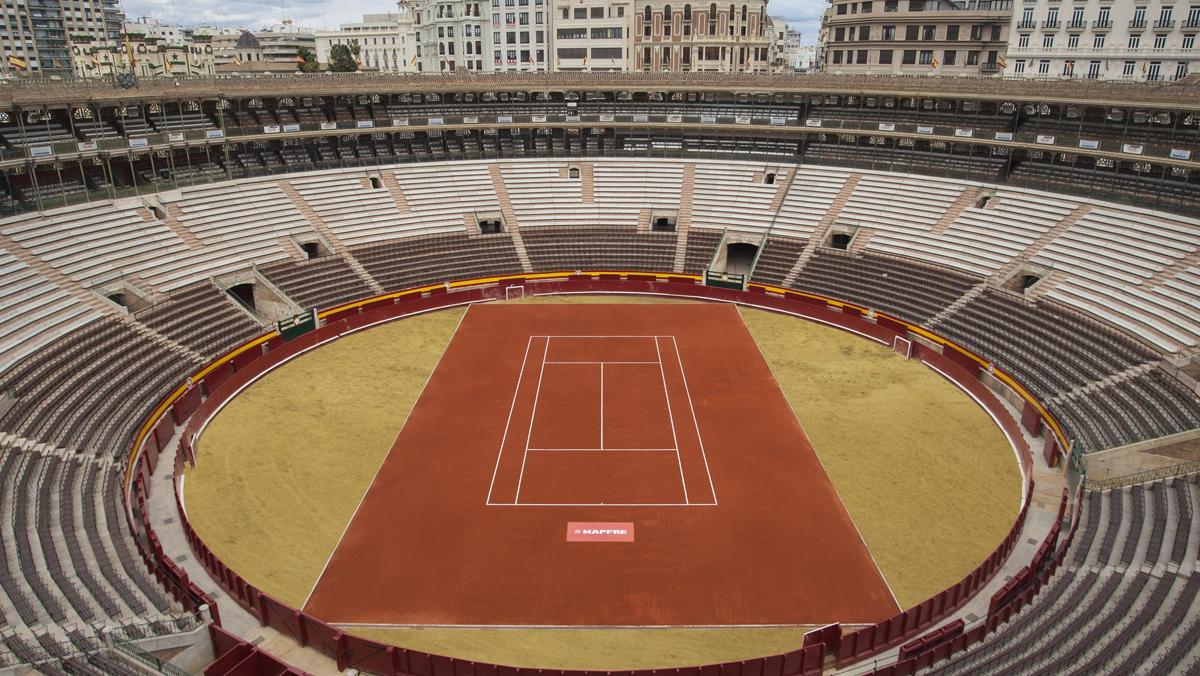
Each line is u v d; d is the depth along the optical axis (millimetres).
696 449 40938
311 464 39375
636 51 107250
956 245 61062
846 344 55906
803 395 47469
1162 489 33188
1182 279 48781
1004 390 46562
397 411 45438
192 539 31500
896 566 31344
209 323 52812
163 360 47562
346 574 30938
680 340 56812
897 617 26109
